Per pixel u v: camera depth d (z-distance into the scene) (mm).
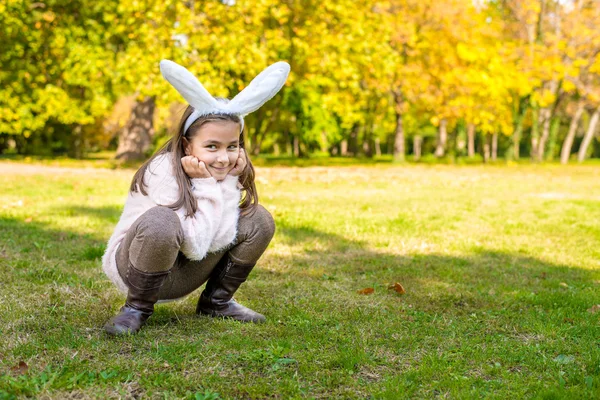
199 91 2996
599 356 2959
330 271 4875
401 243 6148
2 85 20328
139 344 2982
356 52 19625
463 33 24469
